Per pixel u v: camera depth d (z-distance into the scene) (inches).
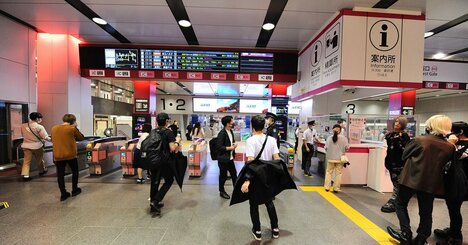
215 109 679.7
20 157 214.2
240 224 118.7
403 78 162.6
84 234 106.4
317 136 247.1
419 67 162.9
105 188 173.8
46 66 234.2
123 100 616.1
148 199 151.6
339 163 172.6
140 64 239.9
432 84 267.4
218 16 178.1
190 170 212.4
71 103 239.3
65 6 169.6
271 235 108.7
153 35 218.7
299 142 302.7
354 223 122.4
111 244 99.0
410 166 95.0
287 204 148.0
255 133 110.4
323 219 126.6
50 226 113.4
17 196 153.3
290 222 122.5
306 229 115.0
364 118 196.9
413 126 203.2
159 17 182.4
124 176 209.0
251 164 99.9
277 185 105.2
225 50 242.1
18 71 208.5
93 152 207.3
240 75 243.8
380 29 160.6
